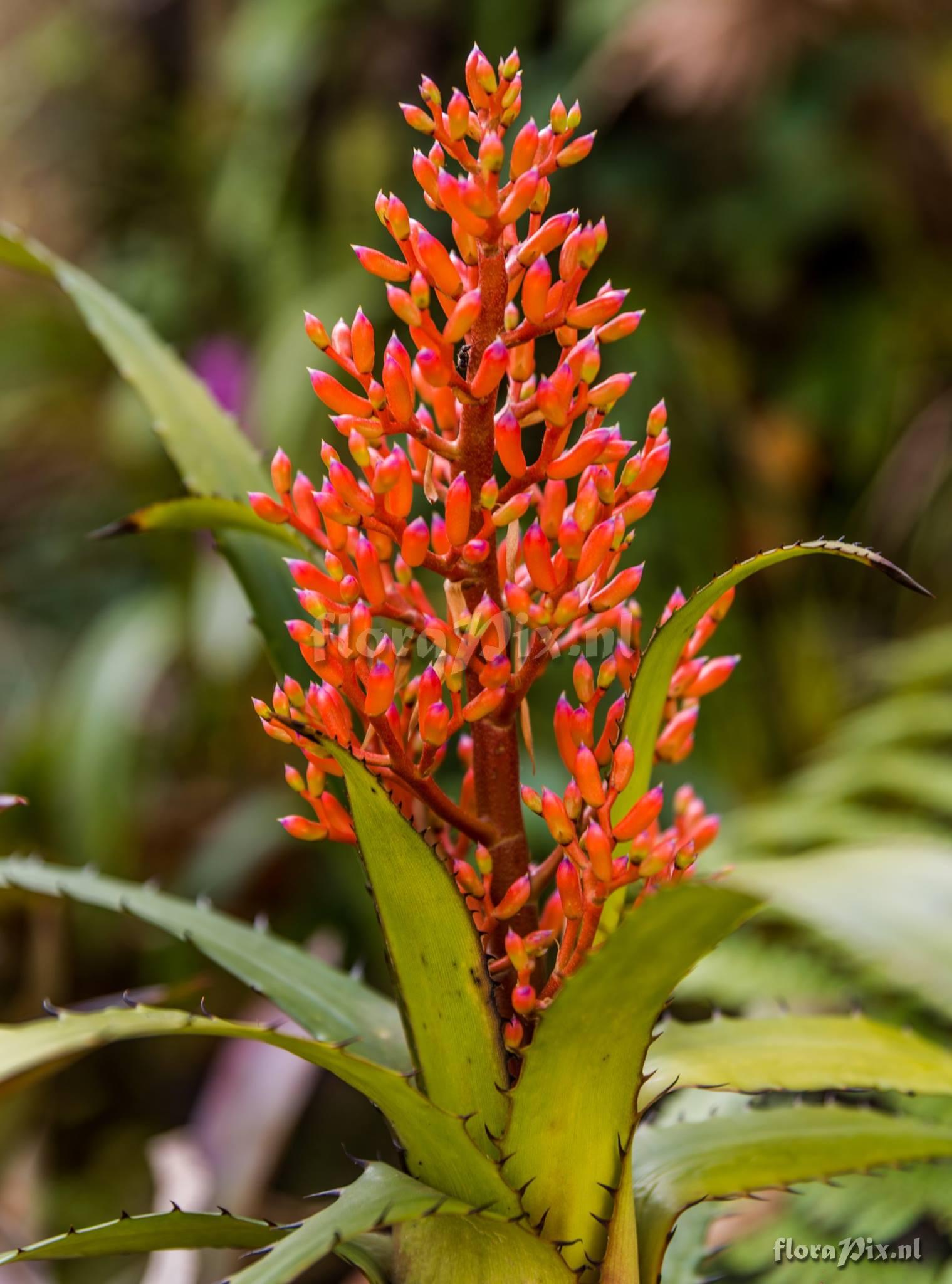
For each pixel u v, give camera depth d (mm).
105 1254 1148
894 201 3609
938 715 2354
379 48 3719
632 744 1155
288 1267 1071
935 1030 1632
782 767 3504
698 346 3645
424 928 1111
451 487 1122
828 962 1780
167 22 4363
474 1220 1128
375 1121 2576
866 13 3387
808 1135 1181
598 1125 1117
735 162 3570
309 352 3250
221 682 3146
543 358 2955
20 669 4020
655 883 1157
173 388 1299
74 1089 2709
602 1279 1131
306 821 1147
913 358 3807
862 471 3822
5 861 1254
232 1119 1411
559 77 3521
